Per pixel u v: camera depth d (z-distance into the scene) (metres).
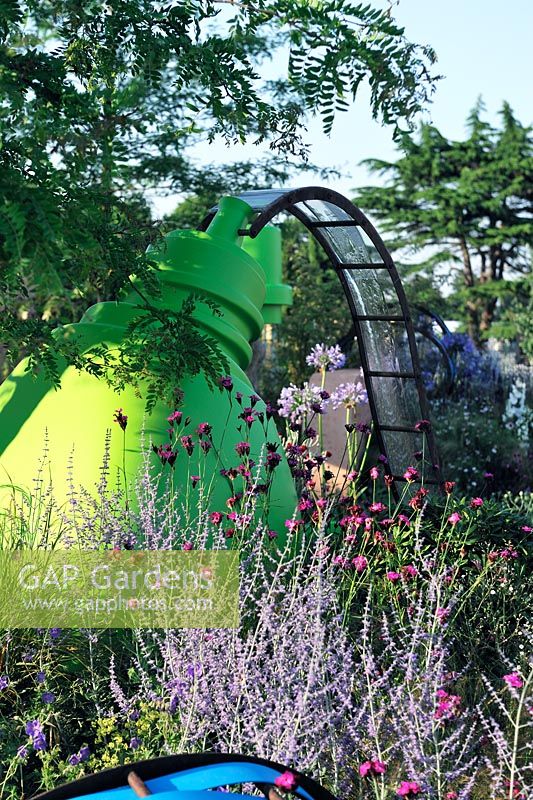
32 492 5.04
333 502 4.81
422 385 7.72
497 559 4.83
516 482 10.42
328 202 7.18
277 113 4.30
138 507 4.98
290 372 14.33
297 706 3.20
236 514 4.37
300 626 3.56
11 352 4.68
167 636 3.74
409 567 4.27
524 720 4.03
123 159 4.08
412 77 3.97
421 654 4.11
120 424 4.93
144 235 4.61
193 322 4.92
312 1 3.90
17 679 3.94
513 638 4.68
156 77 4.07
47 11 3.99
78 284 4.13
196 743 3.47
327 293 16.81
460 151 42.28
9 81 3.62
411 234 43.38
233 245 6.22
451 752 3.31
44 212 3.22
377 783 3.18
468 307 41.31
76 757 3.34
